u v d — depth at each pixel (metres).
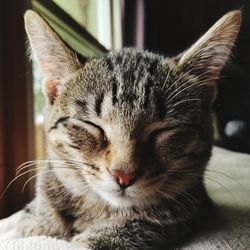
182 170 0.17
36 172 0.23
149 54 0.19
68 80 0.18
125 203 0.16
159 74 0.17
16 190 0.23
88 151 0.16
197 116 0.17
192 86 0.17
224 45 0.17
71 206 0.18
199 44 0.17
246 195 0.23
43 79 0.18
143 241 0.16
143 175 0.15
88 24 0.40
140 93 0.16
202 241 0.16
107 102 0.16
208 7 0.54
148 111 0.16
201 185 0.19
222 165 0.30
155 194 0.16
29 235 0.17
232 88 0.43
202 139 0.17
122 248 0.15
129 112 0.16
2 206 0.22
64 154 0.17
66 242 0.15
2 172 0.22
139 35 0.52
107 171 0.15
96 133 0.16
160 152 0.16
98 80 0.17
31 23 0.17
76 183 0.17
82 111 0.16
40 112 0.26
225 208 0.20
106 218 0.17
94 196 0.17
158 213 0.17
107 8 0.45
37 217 0.18
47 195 0.18
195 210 0.17
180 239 0.16
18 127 0.23
